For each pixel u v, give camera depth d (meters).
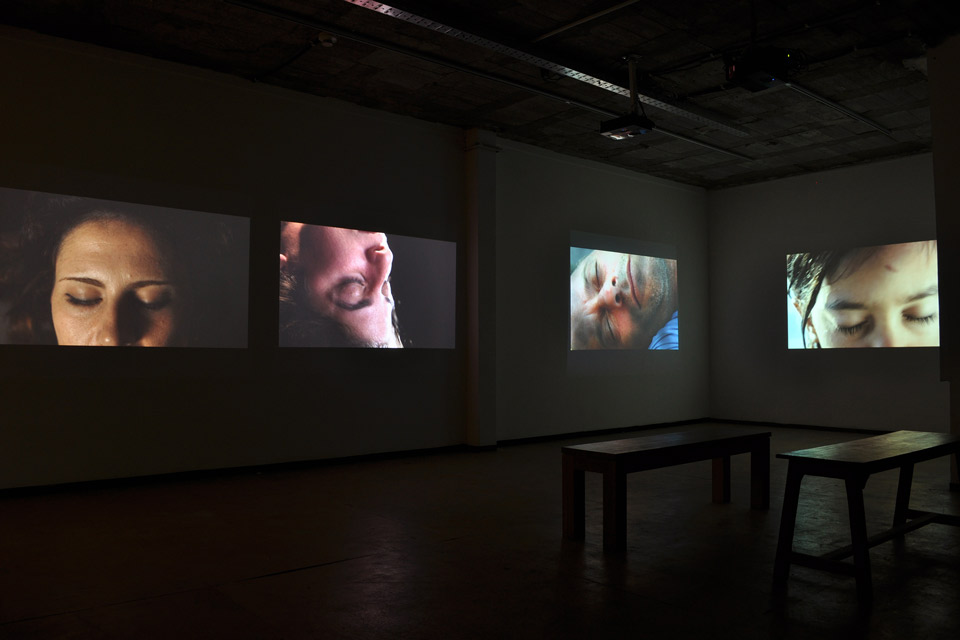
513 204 8.21
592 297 9.04
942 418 8.35
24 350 5.11
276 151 6.38
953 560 3.50
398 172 7.22
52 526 4.20
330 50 5.65
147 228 5.67
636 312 9.57
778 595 2.98
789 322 9.74
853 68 6.12
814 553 3.58
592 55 5.83
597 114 7.27
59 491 5.21
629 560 3.48
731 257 10.41
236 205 6.12
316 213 6.61
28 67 5.20
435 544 3.78
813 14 5.16
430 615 2.74
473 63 5.98
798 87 6.50
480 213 7.67
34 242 5.18
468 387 7.68
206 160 5.98
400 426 7.12
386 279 7.07
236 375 6.07
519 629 2.61
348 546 3.74
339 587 3.07
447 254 7.59
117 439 5.48
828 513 4.49
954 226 5.39
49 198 5.25
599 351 9.09
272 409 6.26
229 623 2.66
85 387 5.35
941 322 5.47
